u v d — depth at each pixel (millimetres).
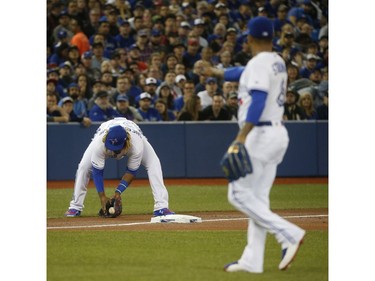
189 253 30078
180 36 70062
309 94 63375
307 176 63312
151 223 38094
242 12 76188
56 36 68438
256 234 26219
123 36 69562
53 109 59844
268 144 25734
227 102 63062
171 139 61781
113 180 60906
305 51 72125
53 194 53188
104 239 33250
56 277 26078
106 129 38312
